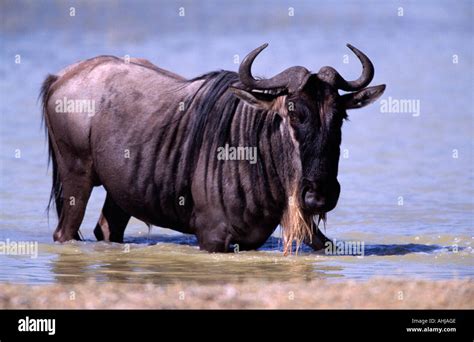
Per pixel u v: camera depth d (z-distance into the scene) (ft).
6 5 568.00
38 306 131.64
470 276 152.15
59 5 579.48
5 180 245.45
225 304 132.26
